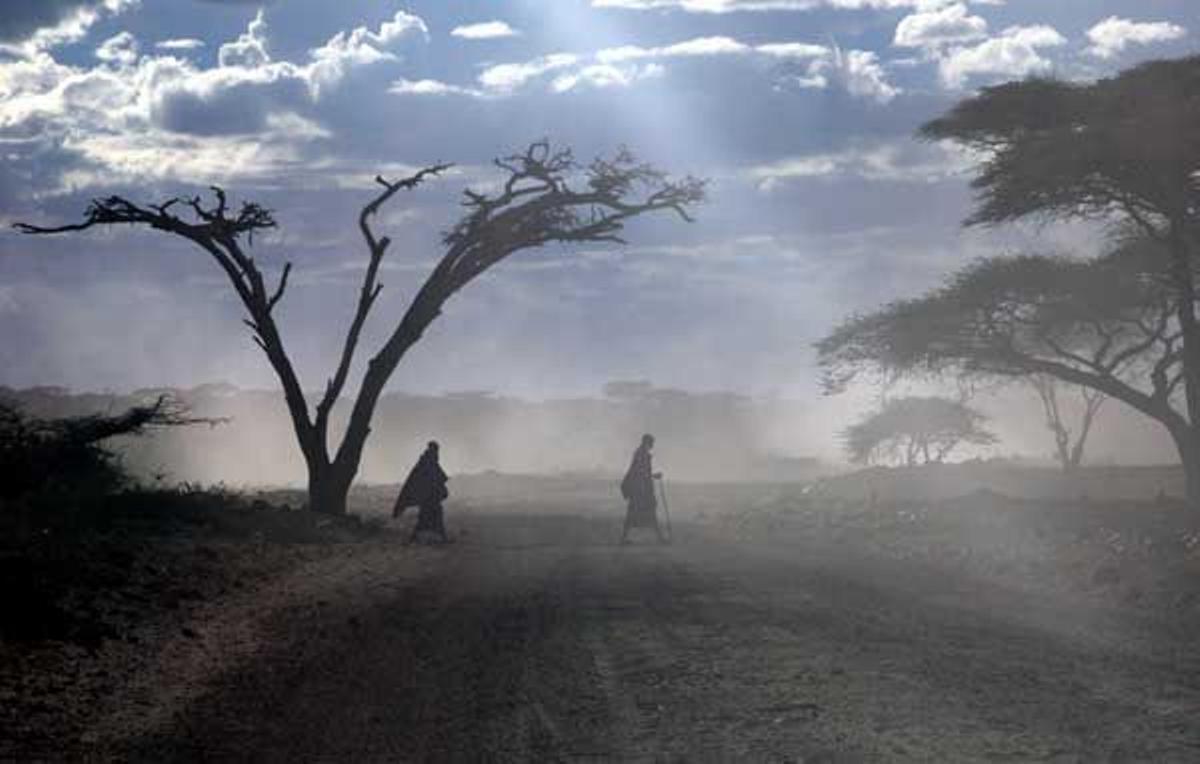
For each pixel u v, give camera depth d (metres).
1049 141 35.38
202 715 12.09
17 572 16.83
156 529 25.59
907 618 17.30
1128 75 36.00
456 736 11.12
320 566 24.97
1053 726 10.84
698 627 16.77
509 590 21.45
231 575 21.95
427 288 38.38
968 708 11.59
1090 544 24.86
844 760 9.88
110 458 32.41
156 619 17.00
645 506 31.50
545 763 10.13
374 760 10.42
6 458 28.17
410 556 28.12
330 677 13.87
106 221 35.28
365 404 37.88
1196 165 34.69
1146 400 37.94
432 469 32.69
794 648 14.95
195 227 36.12
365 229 37.53
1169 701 11.77
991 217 37.16
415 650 15.51
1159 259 37.28
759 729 10.98
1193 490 37.12
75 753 10.71
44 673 13.43
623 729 11.16
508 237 38.69
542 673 13.88
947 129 37.31
